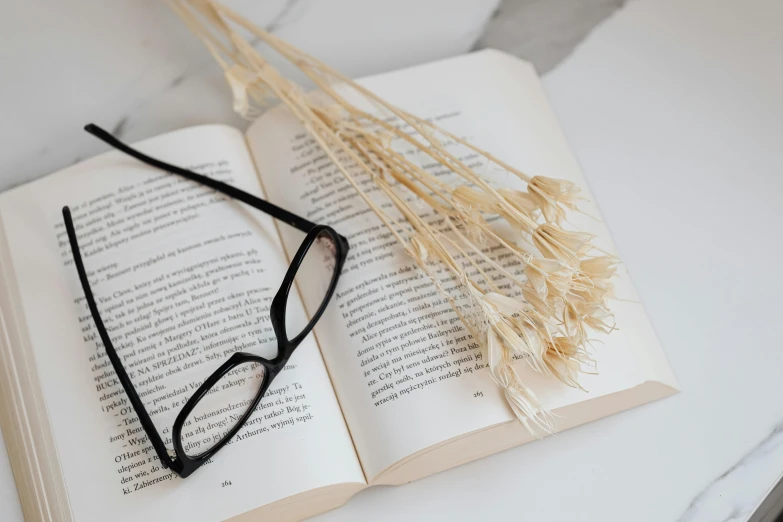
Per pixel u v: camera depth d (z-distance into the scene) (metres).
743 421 0.53
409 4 0.64
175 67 0.63
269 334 0.55
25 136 0.62
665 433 0.54
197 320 0.55
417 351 0.53
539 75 0.63
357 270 0.56
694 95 0.61
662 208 0.58
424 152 0.57
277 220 0.58
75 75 0.63
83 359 0.55
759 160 0.59
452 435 0.51
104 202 0.58
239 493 0.51
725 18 0.63
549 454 0.54
